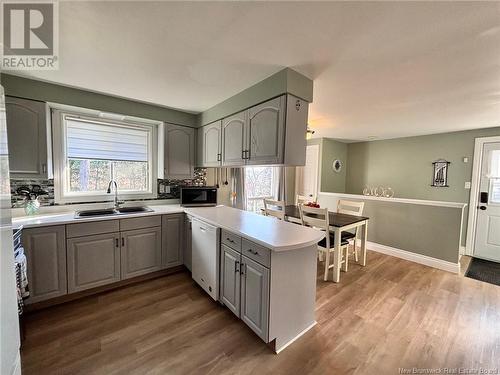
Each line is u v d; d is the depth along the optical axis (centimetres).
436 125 357
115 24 132
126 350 163
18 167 209
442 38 139
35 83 214
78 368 147
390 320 201
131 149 304
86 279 226
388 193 489
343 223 278
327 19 125
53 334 177
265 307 161
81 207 265
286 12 120
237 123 244
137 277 263
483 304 228
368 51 156
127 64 181
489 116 299
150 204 316
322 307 221
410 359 159
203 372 147
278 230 193
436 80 197
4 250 93
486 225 370
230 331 184
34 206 228
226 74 196
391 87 214
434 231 322
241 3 114
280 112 189
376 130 405
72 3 115
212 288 218
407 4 111
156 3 115
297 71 187
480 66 171
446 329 190
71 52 163
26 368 146
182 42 150
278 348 165
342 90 223
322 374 147
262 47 154
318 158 503
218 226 212
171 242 281
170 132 306
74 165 265
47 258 205
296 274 175
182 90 235
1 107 94
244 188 387
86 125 270
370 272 301
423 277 287
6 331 93
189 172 327
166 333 181
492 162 363
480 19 120
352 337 180
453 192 402
